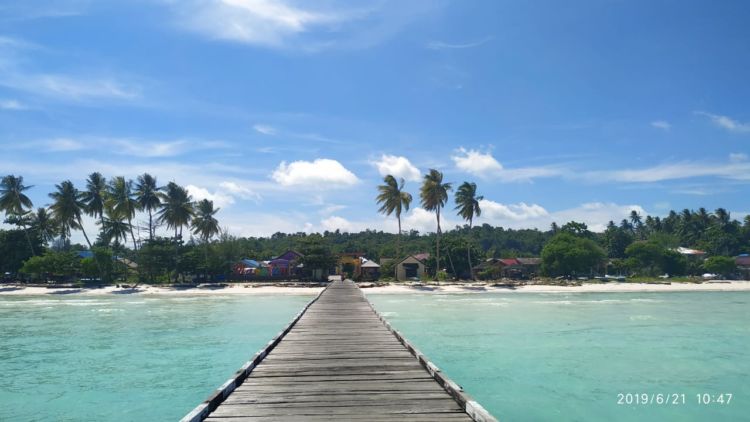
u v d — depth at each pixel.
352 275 79.19
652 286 60.62
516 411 13.16
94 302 44.19
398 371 10.32
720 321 29.41
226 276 67.12
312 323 18.94
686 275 79.50
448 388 8.49
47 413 12.98
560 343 22.09
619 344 21.83
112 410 13.21
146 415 12.83
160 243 66.62
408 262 77.88
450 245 76.25
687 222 115.06
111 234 72.56
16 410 13.20
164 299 47.03
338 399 8.12
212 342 22.50
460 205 71.81
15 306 40.47
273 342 13.36
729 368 17.61
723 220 114.81
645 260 76.94
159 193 69.50
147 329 26.52
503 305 39.31
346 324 18.64
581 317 31.16
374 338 15.10
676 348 21.08
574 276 72.88
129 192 67.81
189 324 28.42
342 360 11.54
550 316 31.75
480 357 19.16
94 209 66.19
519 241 153.50
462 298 46.81
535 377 16.36
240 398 8.18
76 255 72.12
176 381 15.92
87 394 14.57
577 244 72.44
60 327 27.52
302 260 67.62
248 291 53.31
